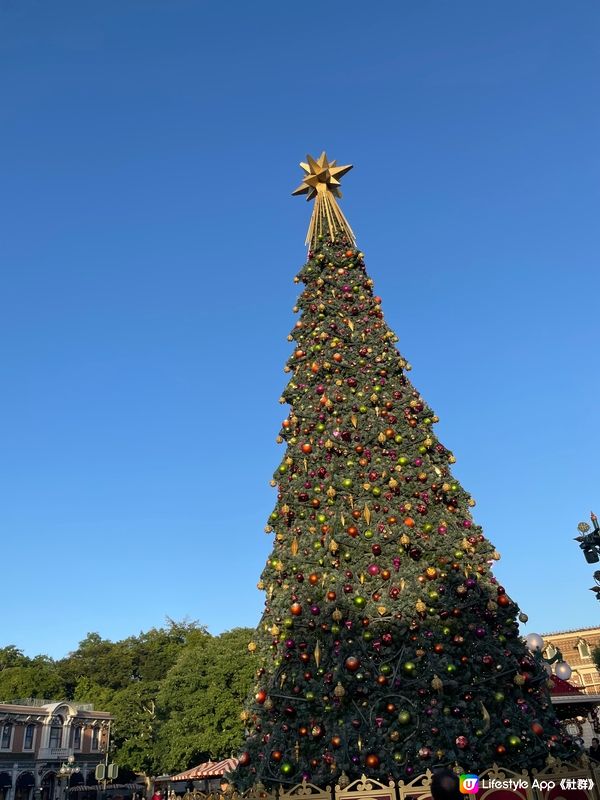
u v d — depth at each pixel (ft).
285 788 25.96
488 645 27.94
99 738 172.04
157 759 149.59
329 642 29.04
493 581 30.42
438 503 33.40
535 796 22.12
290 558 32.53
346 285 43.24
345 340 40.32
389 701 26.84
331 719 27.02
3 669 209.77
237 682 127.75
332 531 32.17
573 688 49.90
